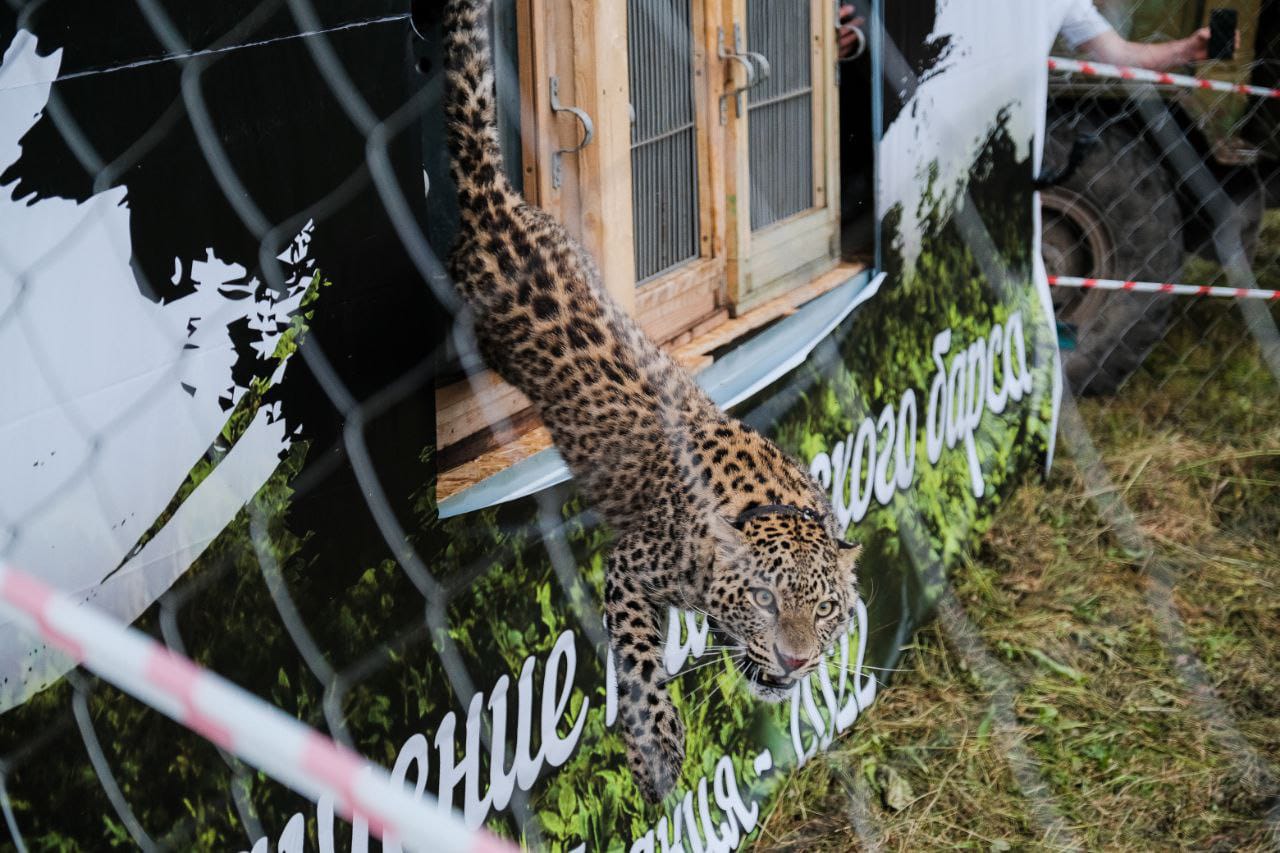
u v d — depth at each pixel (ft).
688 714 12.15
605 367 11.30
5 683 7.04
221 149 7.55
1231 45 19.58
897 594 15.19
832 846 13.14
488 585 10.07
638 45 12.19
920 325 15.46
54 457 6.97
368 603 9.01
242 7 7.53
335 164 8.23
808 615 11.31
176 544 7.68
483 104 10.65
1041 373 18.04
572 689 10.98
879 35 14.26
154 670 3.54
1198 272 21.85
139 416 7.36
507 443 11.27
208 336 7.66
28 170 6.65
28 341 6.75
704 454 11.59
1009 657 15.56
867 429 14.48
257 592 8.20
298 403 8.29
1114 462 18.88
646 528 11.33
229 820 8.36
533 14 11.02
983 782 13.94
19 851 7.20
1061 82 19.72
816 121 14.80
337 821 9.12
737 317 13.85
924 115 15.12
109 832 7.67
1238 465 18.88
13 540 6.82
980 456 16.84
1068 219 20.25
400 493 9.12
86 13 6.78
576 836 11.03
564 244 11.39
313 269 8.21
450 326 10.88
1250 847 13.19
